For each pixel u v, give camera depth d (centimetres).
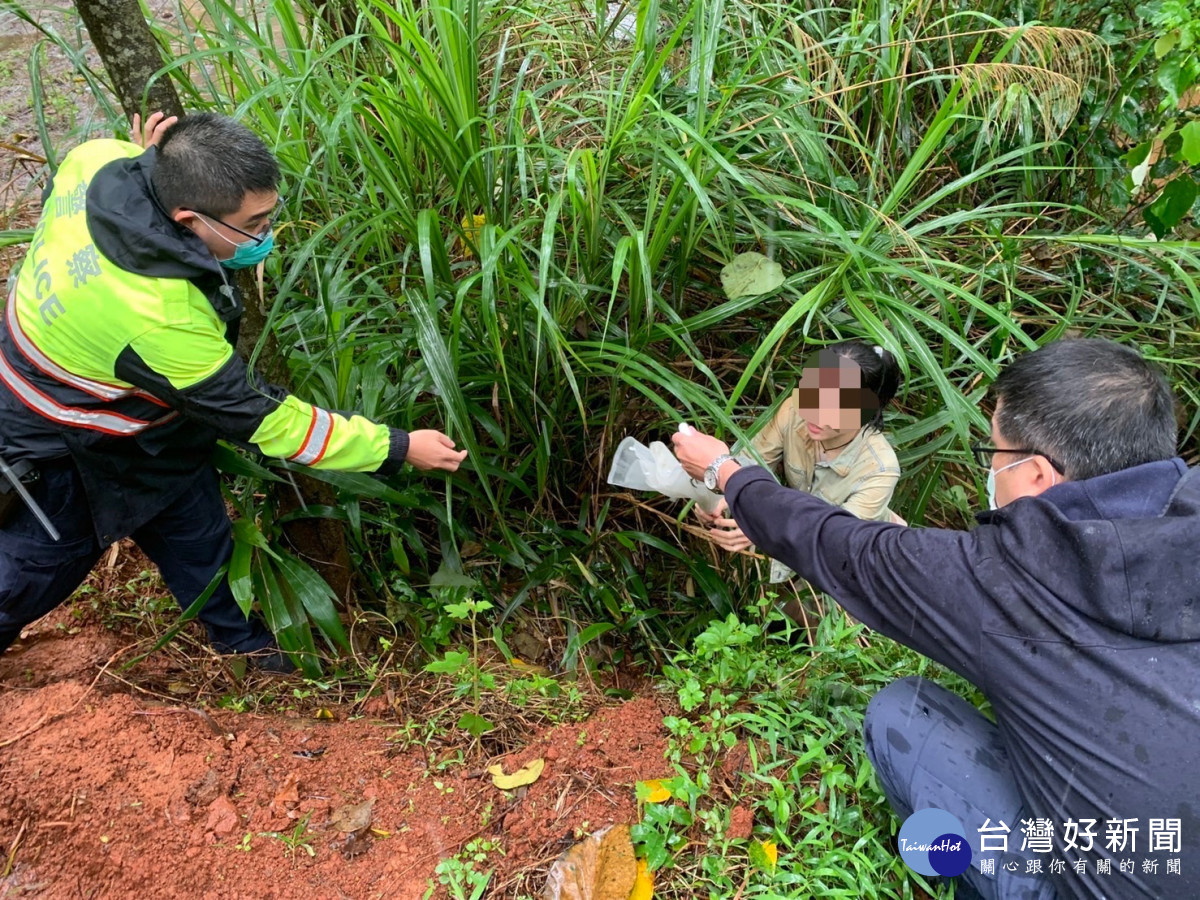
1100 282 290
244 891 157
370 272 229
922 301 262
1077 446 132
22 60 387
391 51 199
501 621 247
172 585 208
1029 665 128
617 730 191
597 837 162
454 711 201
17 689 193
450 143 204
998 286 268
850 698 194
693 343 254
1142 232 296
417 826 171
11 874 154
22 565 173
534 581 248
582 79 264
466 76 211
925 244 257
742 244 255
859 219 245
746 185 190
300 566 217
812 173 247
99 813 164
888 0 273
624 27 296
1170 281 263
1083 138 293
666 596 271
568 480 267
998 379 147
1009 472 145
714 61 251
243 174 148
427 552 256
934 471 249
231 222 153
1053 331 248
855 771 180
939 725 157
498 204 227
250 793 175
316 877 161
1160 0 275
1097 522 123
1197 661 119
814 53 271
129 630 222
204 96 289
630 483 218
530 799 174
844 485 220
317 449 172
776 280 215
